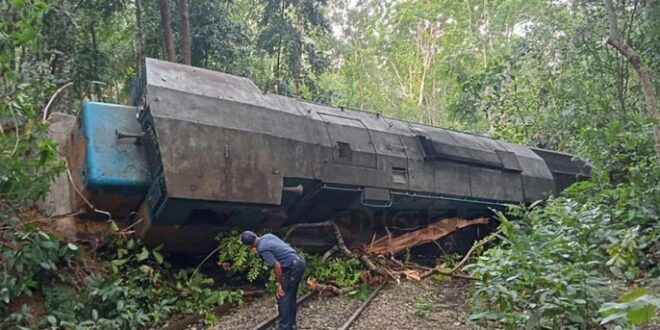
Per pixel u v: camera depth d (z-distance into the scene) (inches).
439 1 1346.0
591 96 603.5
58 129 367.9
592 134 462.0
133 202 320.5
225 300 323.9
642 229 356.2
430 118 1414.9
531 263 230.8
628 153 452.8
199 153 295.4
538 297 223.0
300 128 348.8
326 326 283.4
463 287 376.5
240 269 334.3
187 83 319.3
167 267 329.1
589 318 224.7
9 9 309.3
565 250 260.2
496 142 516.7
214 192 296.7
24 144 267.7
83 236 311.9
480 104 722.8
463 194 441.4
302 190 337.7
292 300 260.8
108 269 301.9
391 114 1432.1
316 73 885.8
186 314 305.0
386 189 386.9
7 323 242.7
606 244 302.4
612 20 422.6
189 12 691.4
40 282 273.0
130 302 282.2
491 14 1225.4
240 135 313.3
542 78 668.7
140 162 313.7
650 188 377.4
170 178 283.1
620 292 258.2
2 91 292.5
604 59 612.7
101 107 320.8
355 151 374.6
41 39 530.3
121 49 711.7
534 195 500.1
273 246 261.3
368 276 382.3
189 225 317.7
